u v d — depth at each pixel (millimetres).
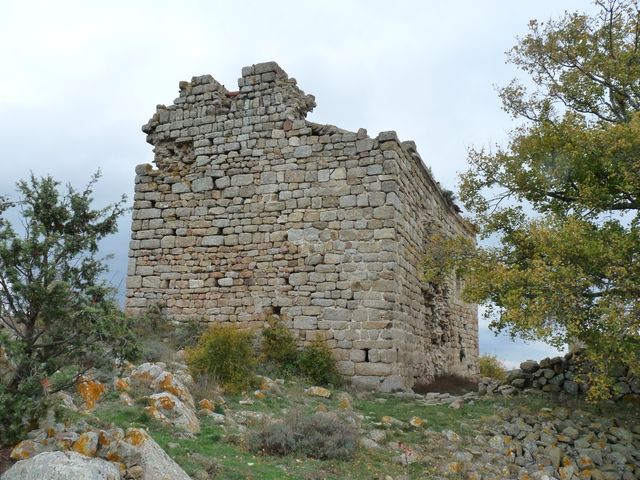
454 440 9914
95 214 7293
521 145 13570
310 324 14875
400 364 14367
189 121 17359
